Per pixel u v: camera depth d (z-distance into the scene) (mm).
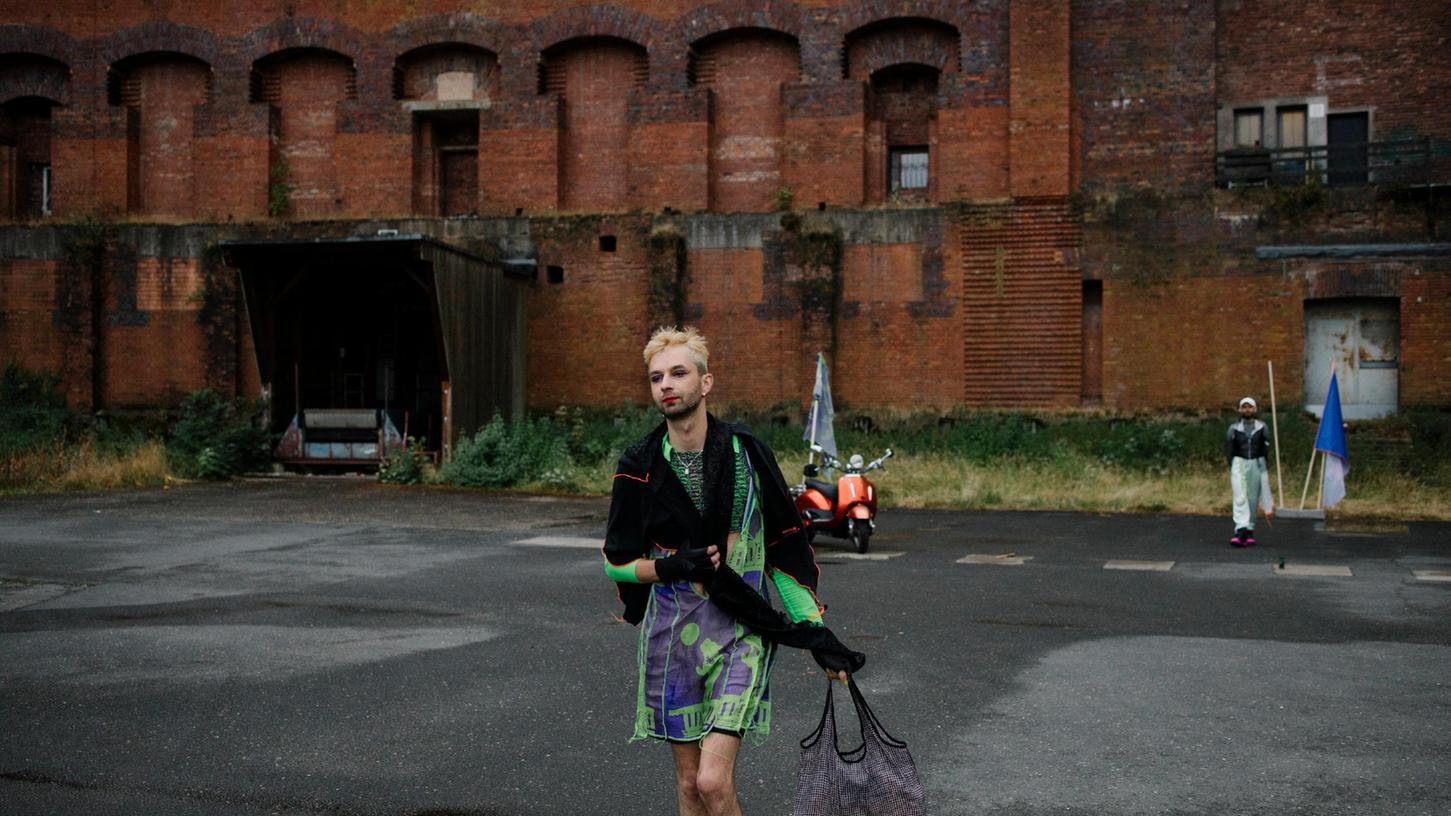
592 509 16797
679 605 3639
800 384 23828
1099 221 22719
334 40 26531
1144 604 9266
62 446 21438
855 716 5996
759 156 25188
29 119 28422
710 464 3643
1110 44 23281
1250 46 23469
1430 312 21141
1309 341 22094
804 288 23844
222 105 26875
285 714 6051
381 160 26312
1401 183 21547
